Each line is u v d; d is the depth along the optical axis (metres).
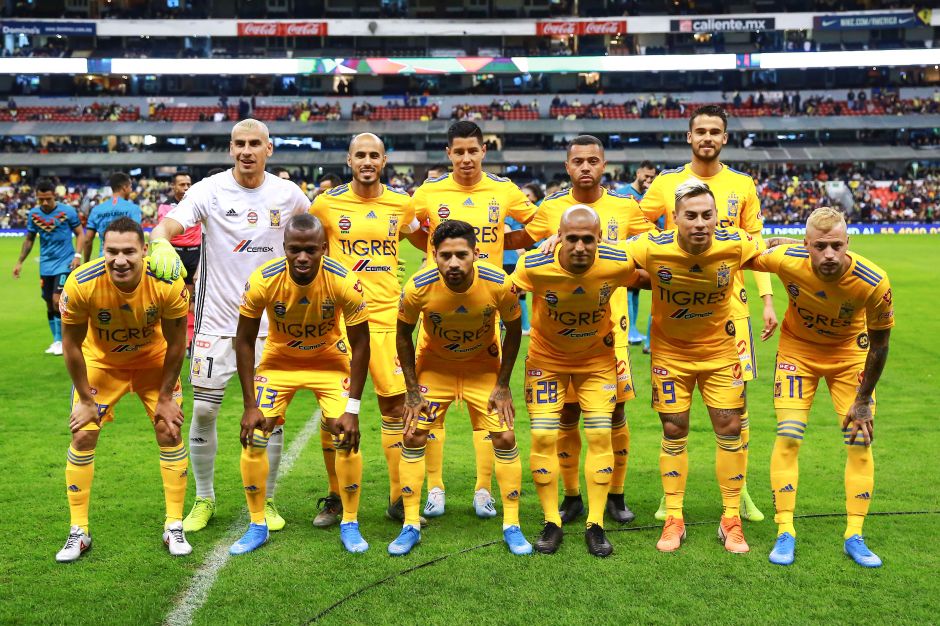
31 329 12.32
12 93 49.78
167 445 4.52
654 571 4.20
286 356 4.72
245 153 5.03
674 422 4.62
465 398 4.76
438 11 51.47
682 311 4.54
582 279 4.35
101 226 9.38
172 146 48.22
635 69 47.09
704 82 51.62
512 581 4.09
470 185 5.62
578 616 3.70
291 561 4.36
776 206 41.53
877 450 6.20
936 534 4.62
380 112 49.12
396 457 5.02
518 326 4.55
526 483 5.70
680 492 4.62
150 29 47.94
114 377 4.61
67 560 4.31
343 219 5.30
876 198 43.53
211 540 4.66
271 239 5.16
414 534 4.57
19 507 5.09
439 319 4.51
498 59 47.22
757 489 5.46
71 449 4.43
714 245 4.38
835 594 3.91
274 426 4.65
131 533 4.72
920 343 10.76
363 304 4.53
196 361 4.98
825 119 47.41
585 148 5.23
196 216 5.06
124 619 3.69
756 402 7.79
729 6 51.06
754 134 48.16
